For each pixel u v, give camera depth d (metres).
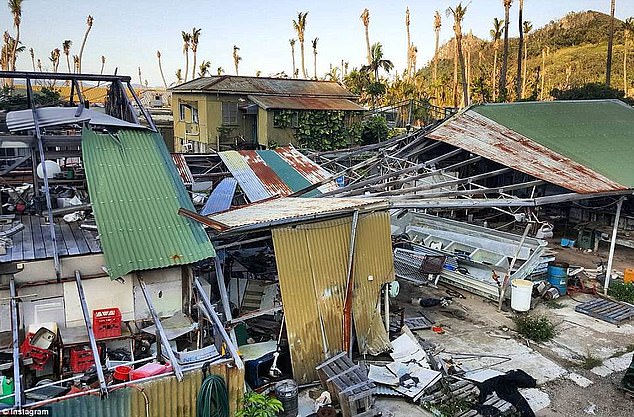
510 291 13.54
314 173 19.61
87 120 11.04
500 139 18.44
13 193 11.41
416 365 9.80
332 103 29.73
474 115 20.58
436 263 14.66
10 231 9.35
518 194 20.50
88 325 7.57
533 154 17.16
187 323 8.98
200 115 29.23
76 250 8.66
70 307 8.55
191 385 7.26
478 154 17.28
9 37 61.09
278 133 27.70
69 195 11.81
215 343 8.22
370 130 30.17
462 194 14.22
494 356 10.74
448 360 10.34
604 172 16.05
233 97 28.97
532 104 22.58
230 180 18.23
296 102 28.59
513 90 63.50
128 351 8.44
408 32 59.78
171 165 10.69
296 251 9.59
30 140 10.81
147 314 9.14
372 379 9.28
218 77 30.80
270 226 9.38
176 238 9.12
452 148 21.14
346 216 10.27
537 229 19.11
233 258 12.05
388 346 10.51
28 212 10.90
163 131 35.62
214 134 28.77
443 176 20.47
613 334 11.97
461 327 12.18
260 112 27.92
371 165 20.11
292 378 9.36
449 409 8.52
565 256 18.27
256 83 30.53
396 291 11.58
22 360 7.63
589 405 9.05
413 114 33.84
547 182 14.94
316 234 9.85
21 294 8.16
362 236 10.54
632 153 18.91
